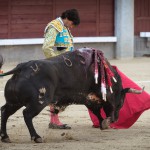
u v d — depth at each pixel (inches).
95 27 1152.2
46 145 409.4
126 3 1163.3
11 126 502.3
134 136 458.0
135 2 1202.6
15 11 1066.1
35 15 1086.4
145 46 1219.9
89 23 1146.0
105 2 1159.0
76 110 596.7
